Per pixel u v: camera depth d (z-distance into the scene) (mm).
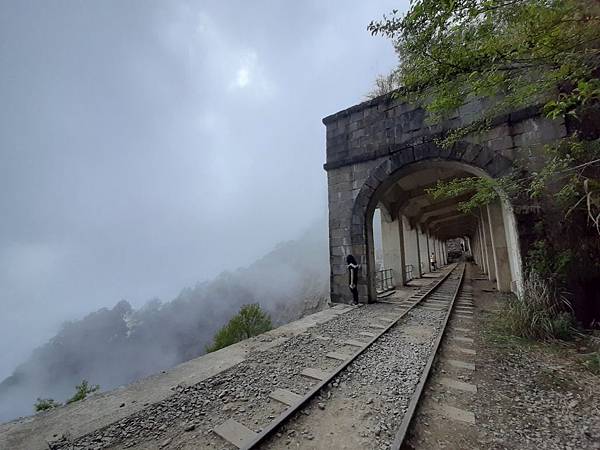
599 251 6164
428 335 6293
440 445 2695
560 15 3258
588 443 2615
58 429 3139
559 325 5531
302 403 3410
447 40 3986
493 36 3736
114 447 2830
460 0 3355
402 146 9906
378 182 10383
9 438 2988
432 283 16609
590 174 5812
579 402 3289
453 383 3953
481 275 19359
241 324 10742
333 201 11500
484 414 3174
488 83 4375
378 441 2764
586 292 6207
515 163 7344
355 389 3873
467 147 8391
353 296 10398
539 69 4211
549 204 6906
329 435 2895
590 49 3533
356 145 11102
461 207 6160
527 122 7547
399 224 16797
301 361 5000
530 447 2611
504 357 4809
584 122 6777
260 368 4750
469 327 6766
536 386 3746
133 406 3609
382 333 6359
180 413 3420
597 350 4660
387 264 16812
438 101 4953
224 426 3088
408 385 3910
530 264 6871
